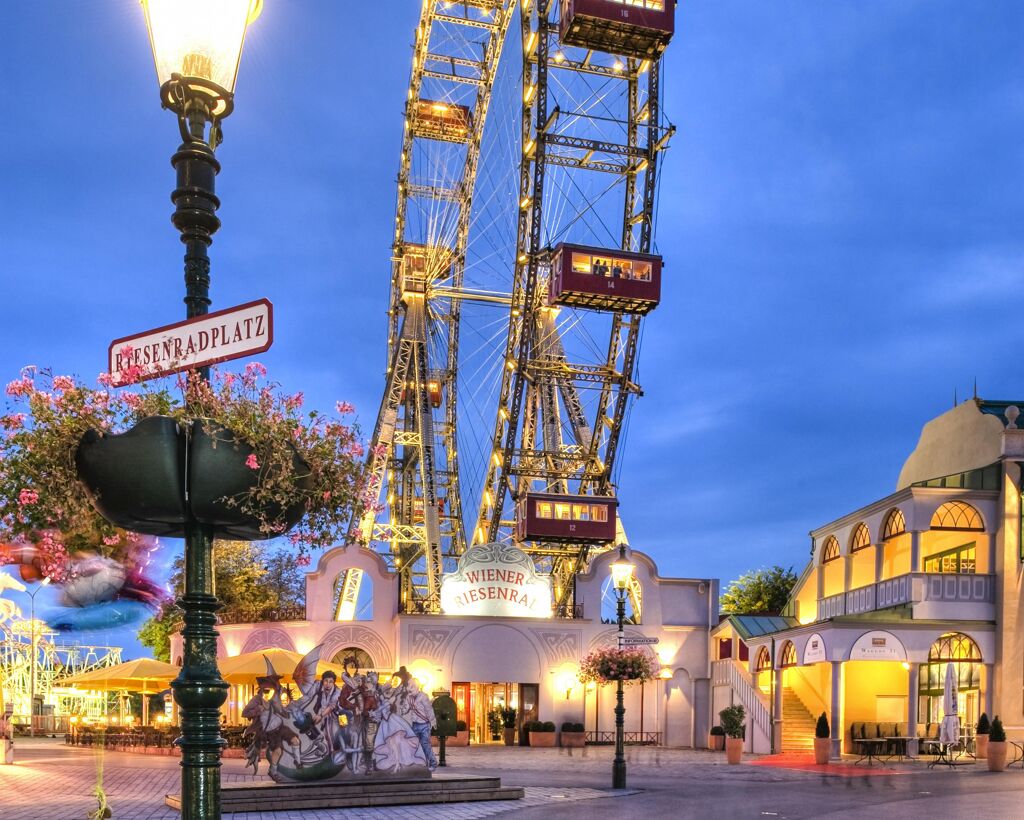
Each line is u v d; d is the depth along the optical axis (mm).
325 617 45875
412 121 75375
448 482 78625
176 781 25984
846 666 40375
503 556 47094
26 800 21141
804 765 32000
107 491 5832
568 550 57906
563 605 50531
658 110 56438
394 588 46719
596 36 52906
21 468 6266
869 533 40406
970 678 37688
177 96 5934
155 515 5816
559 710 46250
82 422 6211
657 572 48781
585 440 73125
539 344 63438
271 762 20672
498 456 60812
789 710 41375
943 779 26969
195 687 5633
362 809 20156
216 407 6082
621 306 54219
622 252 53188
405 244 78188
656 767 31297
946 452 43312
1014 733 34938
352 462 6984
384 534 71750
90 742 42188
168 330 6066
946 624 35562
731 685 44156
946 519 38531
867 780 26609
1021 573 36000
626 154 56219
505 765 31859
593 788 24312
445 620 45781
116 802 20969
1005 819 18078
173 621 47438
